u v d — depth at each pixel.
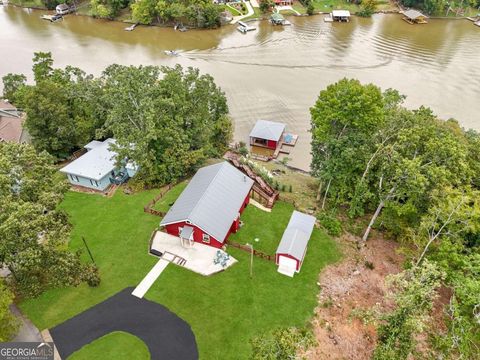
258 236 39.44
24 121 54.66
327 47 94.56
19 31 106.31
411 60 87.56
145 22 108.50
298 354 28.12
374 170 40.34
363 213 41.31
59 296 32.53
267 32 104.44
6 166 27.12
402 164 33.94
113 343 29.09
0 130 54.44
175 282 33.94
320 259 37.16
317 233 40.38
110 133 55.56
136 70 46.50
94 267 33.12
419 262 34.12
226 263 35.72
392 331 26.08
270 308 31.94
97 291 33.03
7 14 120.19
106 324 30.41
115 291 33.09
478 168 36.31
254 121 66.31
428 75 80.50
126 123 44.91
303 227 37.75
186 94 48.72
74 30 106.69
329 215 42.22
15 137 54.47
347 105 38.69
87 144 53.41
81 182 47.12
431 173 31.77
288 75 80.75
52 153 52.78
